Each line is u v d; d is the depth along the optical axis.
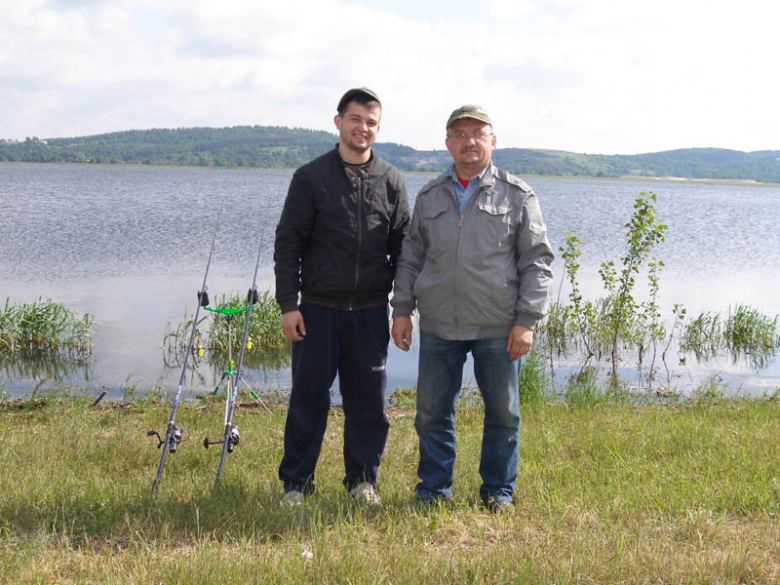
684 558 3.74
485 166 4.39
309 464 4.79
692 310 17.97
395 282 4.65
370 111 4.47
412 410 8.86
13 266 23.55
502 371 4.44
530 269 4.37
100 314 16.19
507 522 4.31
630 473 5.34
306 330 4.63
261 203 61.03
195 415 8.02
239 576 3.51
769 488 4.85
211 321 15.38
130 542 4.00
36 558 3.73
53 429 7.05
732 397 10.04
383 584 3.51
